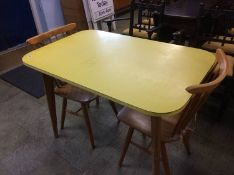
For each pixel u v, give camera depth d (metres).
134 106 0.96
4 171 1.67
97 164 1.65
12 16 3.59
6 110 2.29
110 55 1.40
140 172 1.57
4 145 1.88
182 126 1.17
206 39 2.03
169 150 1.70
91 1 3.44
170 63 1.26
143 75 1.17
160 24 2.29
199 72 1.17
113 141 1.83
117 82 1.13
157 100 0.98
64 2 3.70
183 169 1.56
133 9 2.46
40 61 1.39
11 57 3.48
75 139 1.88
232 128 1.85
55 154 1.76
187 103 0.98
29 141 1.90
